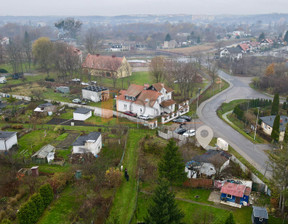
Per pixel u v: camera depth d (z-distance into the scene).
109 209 35.94
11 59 122.06
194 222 34.22
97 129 60.25
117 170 42.16
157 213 29.56
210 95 88.06
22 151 50.53
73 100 77.94
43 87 94.44
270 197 38.25
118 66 105.06
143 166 45.62
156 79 94.75
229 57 147.38
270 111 71.25
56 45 121.50
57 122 64.69
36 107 72.00
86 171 42.16
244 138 56.31
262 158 47.81
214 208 36.84
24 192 38.50
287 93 90.75
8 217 33.69
